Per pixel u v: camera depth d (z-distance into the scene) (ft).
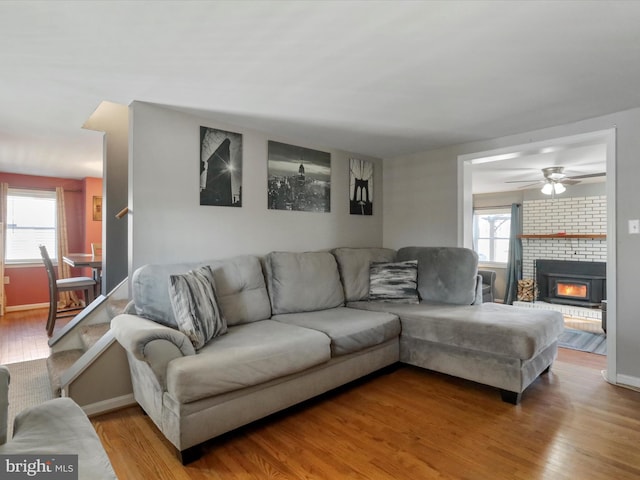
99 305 9.73
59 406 4.46
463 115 9.40
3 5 4.74
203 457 5.83
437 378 9.43
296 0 4.70
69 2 4.69
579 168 16.39
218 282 8.52
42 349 11.65
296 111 9.04
